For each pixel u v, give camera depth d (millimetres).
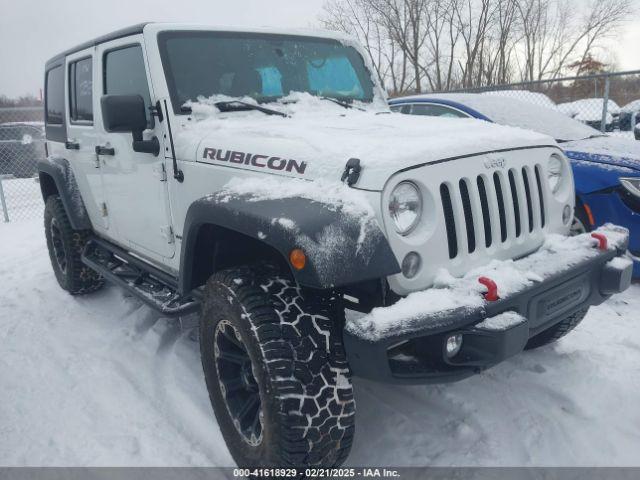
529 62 23766
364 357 1932
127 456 2564
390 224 2039
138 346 3674
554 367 3111
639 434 2551
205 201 2352
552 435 2578
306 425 2004
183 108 2916
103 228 4008
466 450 2516
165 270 3320
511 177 2508
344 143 2279
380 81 3945
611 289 2545
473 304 1997
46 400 3049
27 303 4629
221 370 2480
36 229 7785
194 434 2723
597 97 11406
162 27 3078
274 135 2557
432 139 2328
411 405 2863
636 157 4375
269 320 2094
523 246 2527
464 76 20656
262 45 3402
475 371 2164
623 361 3160
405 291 2115
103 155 3621
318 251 1881
